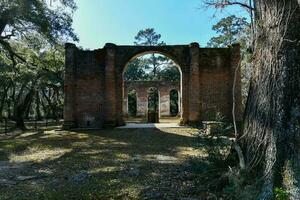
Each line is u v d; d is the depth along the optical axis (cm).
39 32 2175
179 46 2047
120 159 988
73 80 2031
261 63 581
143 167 860
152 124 2197
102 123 2033
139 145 1284
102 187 671
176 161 941
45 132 1886
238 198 515
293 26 547
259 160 548
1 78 3006
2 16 1925
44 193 638
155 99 4088
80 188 668
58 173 819
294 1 549
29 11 1934
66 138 1549
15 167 913
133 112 4034
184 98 2023
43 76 2684
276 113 540
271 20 565
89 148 1227
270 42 563
